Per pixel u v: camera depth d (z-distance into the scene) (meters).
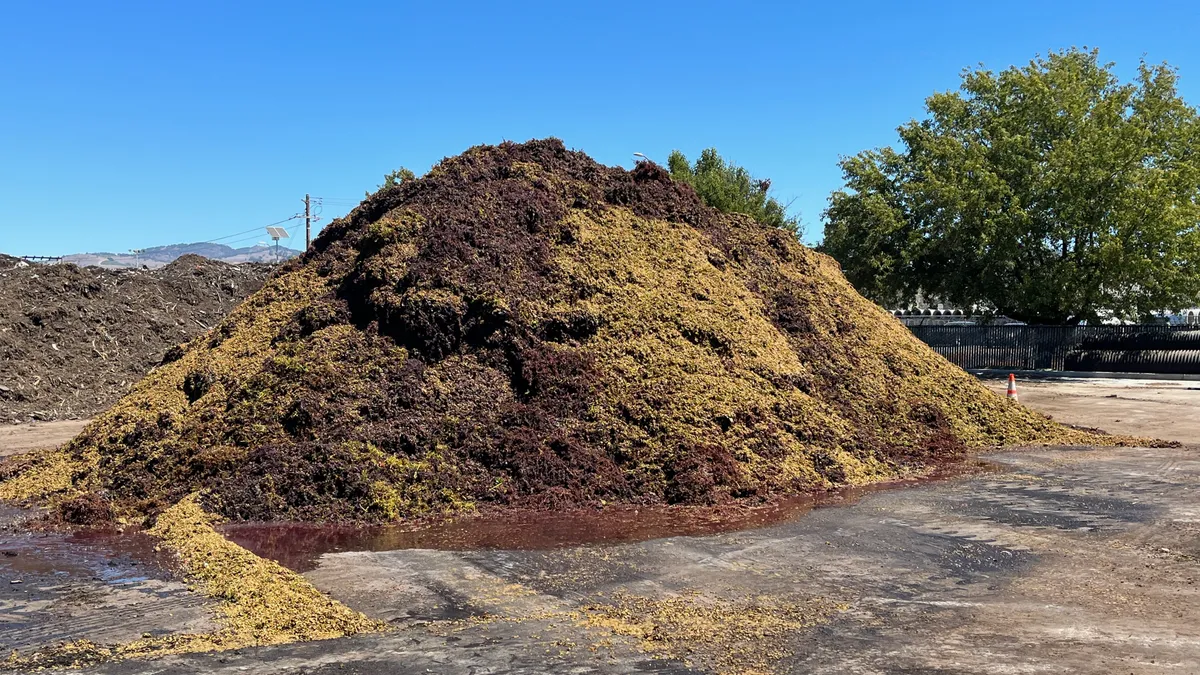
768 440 8.98
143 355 20.36
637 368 9.37
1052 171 28.33
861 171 32.41
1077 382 24.39
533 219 10.98
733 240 13.23
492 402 8.88
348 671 4.21
